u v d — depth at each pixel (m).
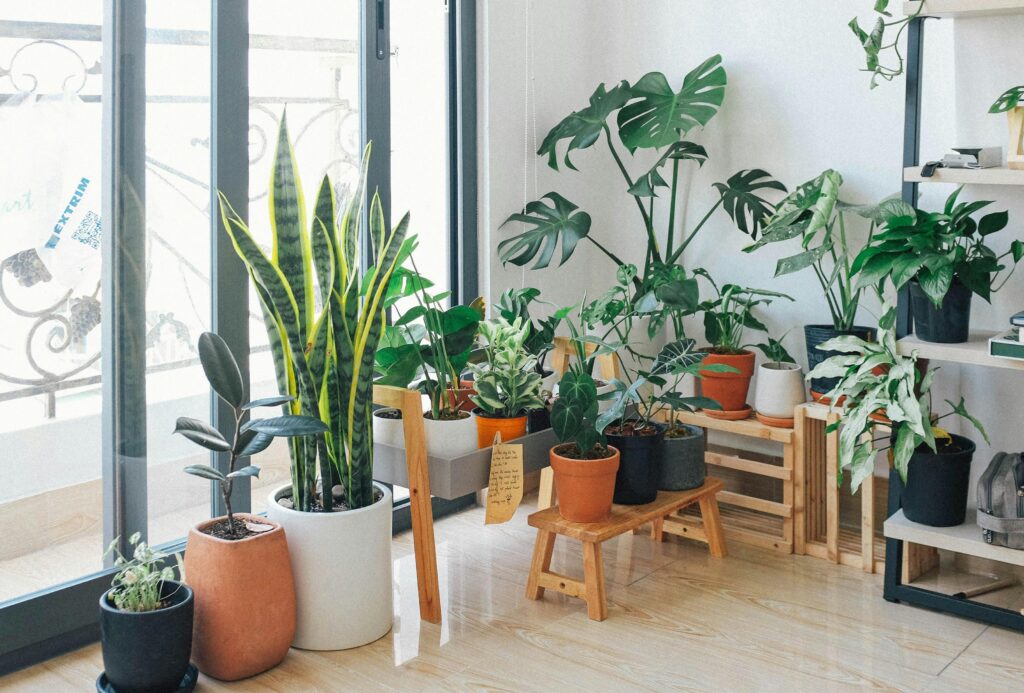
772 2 3.11
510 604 2.60
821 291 3.12
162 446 2.54
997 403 2.80
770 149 3.18
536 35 3.30
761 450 3.24
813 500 2.97
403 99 3.01
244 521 2.32
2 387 2.24
